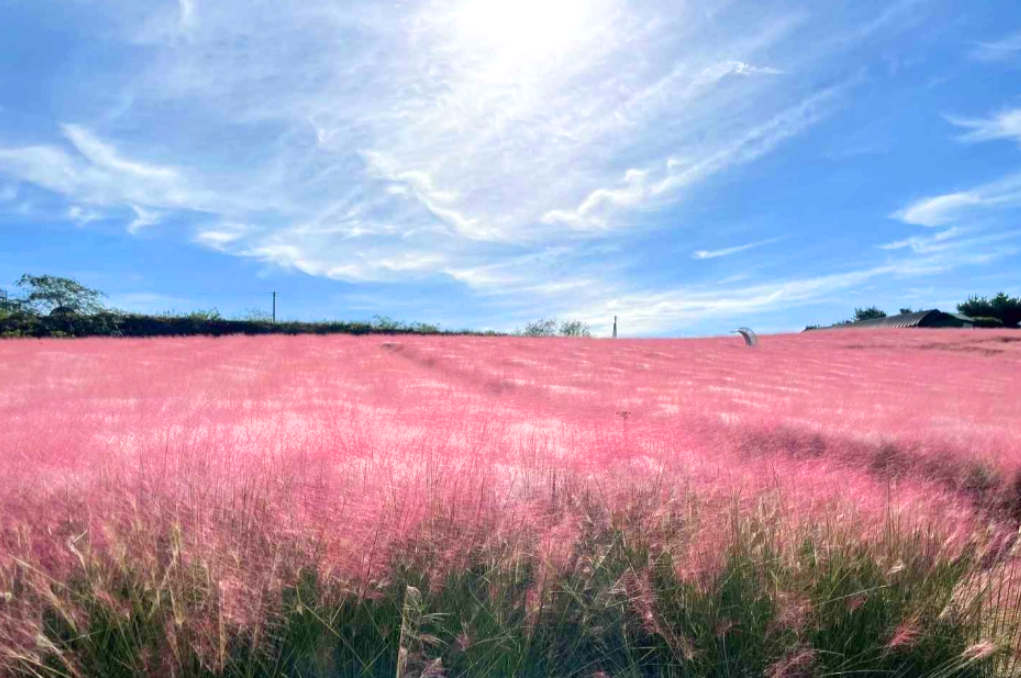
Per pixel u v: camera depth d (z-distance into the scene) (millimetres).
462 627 2393
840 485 3922
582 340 25453
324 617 2293
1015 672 2471
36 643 1992
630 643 2598
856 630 2574
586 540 2959
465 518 2844
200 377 10047
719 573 2688
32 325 21844
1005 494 5020
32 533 2473
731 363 17438
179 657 2027
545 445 4672
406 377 11516
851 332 29688
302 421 5578
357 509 2785
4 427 4832
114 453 3768
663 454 4523
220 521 2625
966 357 20719
